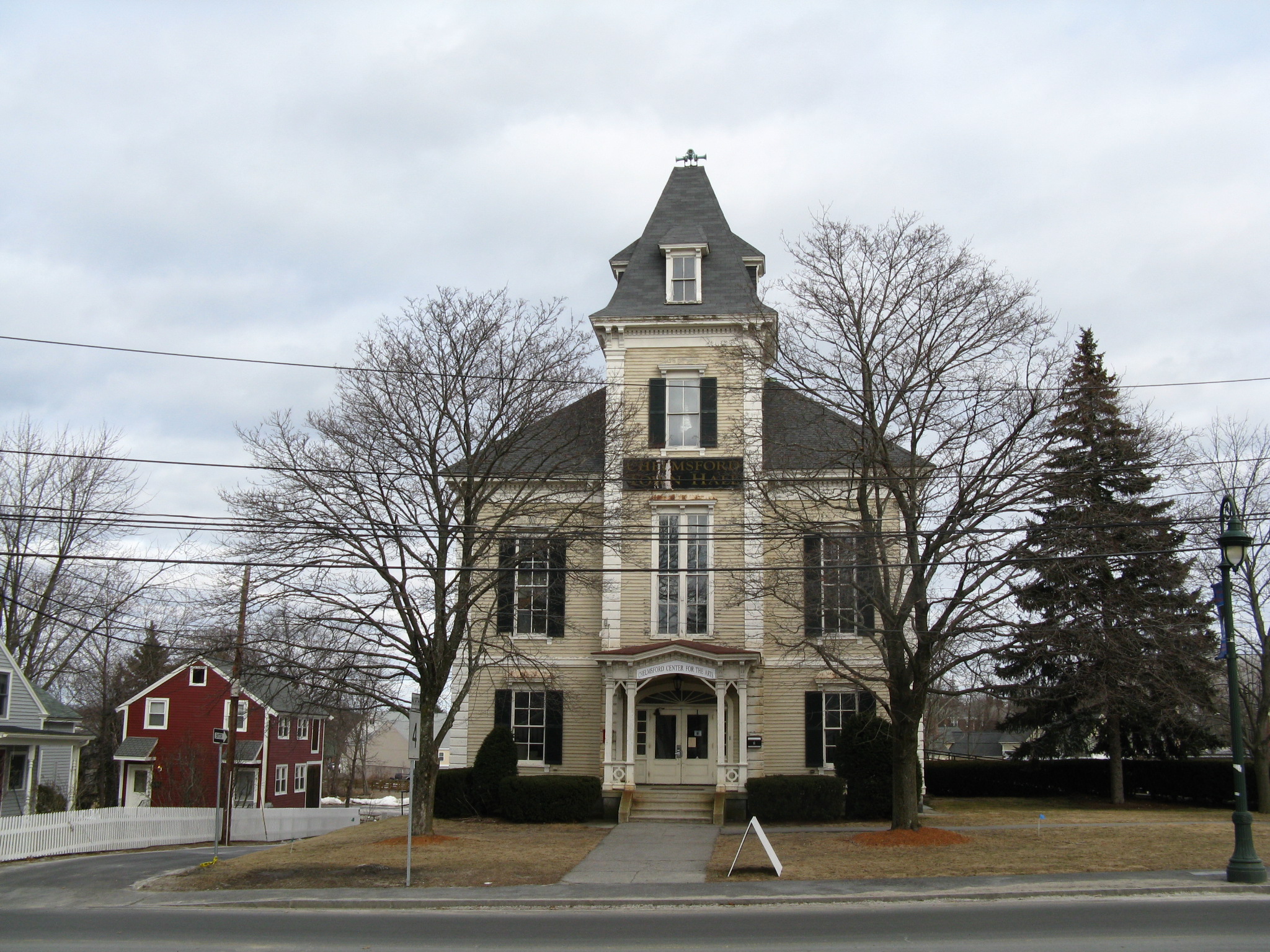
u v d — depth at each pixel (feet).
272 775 162.09
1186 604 98.94
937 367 73.51
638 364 102.47
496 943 44.57
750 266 112.98
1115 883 57.11
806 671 97.04
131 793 158.51
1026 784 119.34
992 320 72.23
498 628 89.86
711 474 98.94
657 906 55.77
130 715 159.84
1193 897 53.88
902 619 72.13
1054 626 72.49
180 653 157.58
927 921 48.42
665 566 99.71
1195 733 107.14
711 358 101.45
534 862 70.18
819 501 76.74
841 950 41.70
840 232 74.23
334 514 75.46
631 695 93.66
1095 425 94.84
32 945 44.91
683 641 96.99
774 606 98.53
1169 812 96.78
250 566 74.74
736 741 97.45
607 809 92.17
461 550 83.46
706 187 112.37
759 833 64.59
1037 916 48.88
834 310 73.61
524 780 91.61
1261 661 107.96
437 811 94.79
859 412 73.31
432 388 78.79
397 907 56.54
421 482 80.43
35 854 90.58
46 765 135.44
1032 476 71.20
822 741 96.48
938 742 241.14
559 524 82.69
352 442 78.13
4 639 137.69
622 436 85.30
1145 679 89.15
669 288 104.32
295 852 79.51
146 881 69.05
